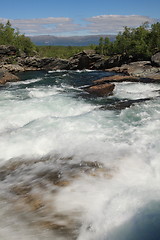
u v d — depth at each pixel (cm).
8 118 1165
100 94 1761
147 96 1706
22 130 952
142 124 987
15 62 5500
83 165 684
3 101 1445
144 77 2808
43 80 2945
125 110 1188
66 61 5625
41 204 524
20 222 473
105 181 601
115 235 440
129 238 433
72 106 1373
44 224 466
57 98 1545
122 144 799
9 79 2912
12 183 632
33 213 498
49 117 1082
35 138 880
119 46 6116
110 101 1546
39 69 5675
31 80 2969
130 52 5216
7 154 802
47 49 9494
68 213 495
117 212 493
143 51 5012
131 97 1688
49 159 752
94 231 450
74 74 3850
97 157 721
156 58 3684
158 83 2322
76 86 2364
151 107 1230
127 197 536
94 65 5462
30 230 451
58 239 431
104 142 824
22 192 579
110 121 1037
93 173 635
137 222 463
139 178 611
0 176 682
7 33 6975
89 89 1892
